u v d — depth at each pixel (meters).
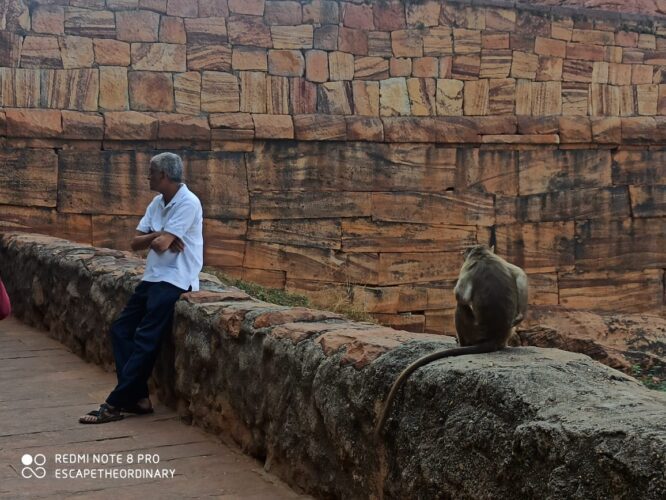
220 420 5.81
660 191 17.70
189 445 5.73
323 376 4.54
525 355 3.88
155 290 6.46
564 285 16.94
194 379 6.16
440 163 15.91
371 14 15.49
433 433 3.68
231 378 5.66
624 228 17.44
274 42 14.85
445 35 15.98
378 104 15.55
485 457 3.39
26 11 13.30
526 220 16.61
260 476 5.09
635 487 2.72
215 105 14.46
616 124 17.16
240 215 14.55
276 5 14.85
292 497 4.73
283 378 5.01
